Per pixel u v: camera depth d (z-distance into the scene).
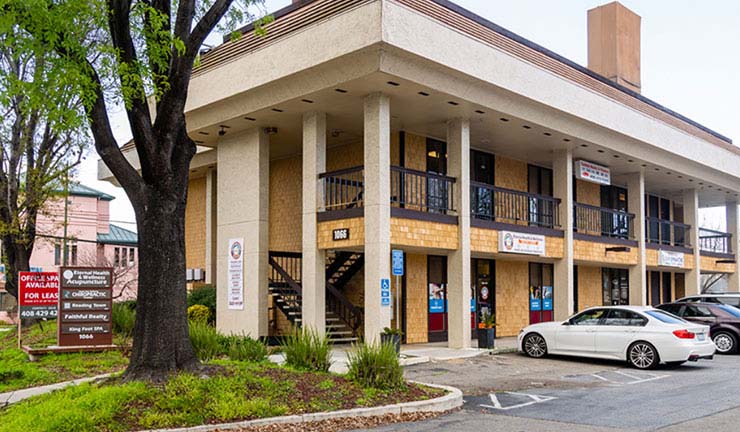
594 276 28.92
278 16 18.33
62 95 9.61
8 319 44.22
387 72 15.39
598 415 10.16
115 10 9.99
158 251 10.45
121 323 19.12
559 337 17.30
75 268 16.14
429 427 9.26
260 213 19.95
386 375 11.10
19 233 22.80
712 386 13.20
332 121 19.58
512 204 23.69
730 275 34.31
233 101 19.03
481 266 23.50
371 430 9.03
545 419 9.87
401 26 15.16
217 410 9.02
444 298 21.89
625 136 22.86
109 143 10.37
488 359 17.38
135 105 10.31
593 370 15.61
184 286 10.73
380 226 16.39
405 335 20.47
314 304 17.86
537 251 21.36
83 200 51.34
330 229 17.73
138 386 9.52
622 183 29.48
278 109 18.39
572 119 20.80
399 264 16.55
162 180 10.53
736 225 34.47
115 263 44.16
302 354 12.23
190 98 20.16
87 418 8.41
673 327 15.68
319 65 16.11
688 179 28.64
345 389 10.64
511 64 18.19
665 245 28.78
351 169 17.52
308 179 18.41
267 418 9.04
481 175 23.39
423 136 21.30
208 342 13.66
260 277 19.73
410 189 20.19
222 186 21.44
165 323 10.33
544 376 14.59
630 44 28.45
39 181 22.59
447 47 16.25
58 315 15.92
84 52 9.77
